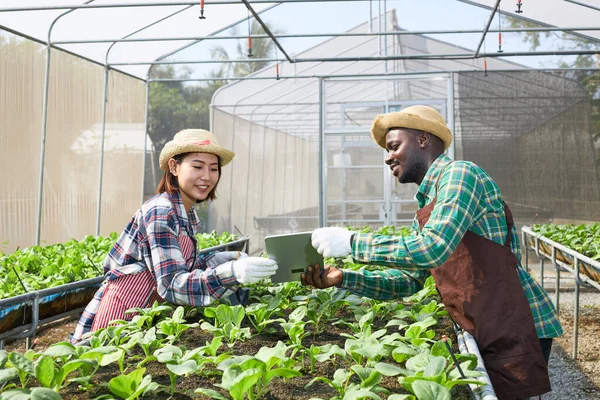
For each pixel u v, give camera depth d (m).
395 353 2.05
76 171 9.56
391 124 2.68
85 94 9.87
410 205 11.81
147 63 10.51
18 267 4.66
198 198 2.96
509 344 2.40
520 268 2.65
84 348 2.05
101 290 3.04
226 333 2.45
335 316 3.04
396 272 2.98
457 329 2.62
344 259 4.43
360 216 11.92
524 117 10.81
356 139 11.93
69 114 9.36
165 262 2.75
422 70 11.83
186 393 1.93
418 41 11.77
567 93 10.70
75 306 4.07
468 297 2.46
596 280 5.04
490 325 2.41
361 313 2.71
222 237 7.30
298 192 13.66
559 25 10.07
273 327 2.77
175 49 11.44
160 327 2.48
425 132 2.66
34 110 8.48
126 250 2.93
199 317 2.93
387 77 11.43
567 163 10.66
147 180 12.18
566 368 5.59
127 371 2.12
